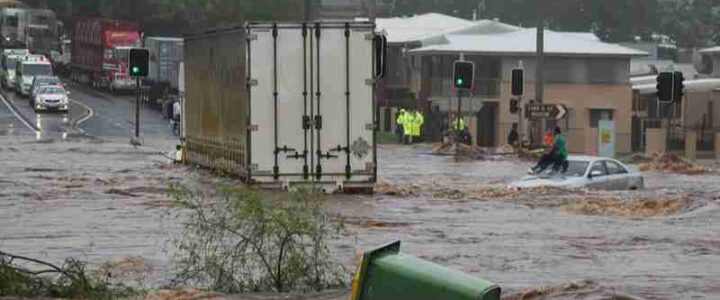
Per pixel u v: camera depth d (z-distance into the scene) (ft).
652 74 564.71
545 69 469.98
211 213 117.08
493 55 467.52
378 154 336.90
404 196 177.58
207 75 209.97
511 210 160.15
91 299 84.94
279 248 89.25
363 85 172.45
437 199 174.60
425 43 500.33
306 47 171.53
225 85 191.62
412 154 337.31
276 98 171.73
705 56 565.12
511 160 311.47
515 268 106.22
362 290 51.52
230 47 186.70
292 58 171.73
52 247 117.50
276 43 171.32
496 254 115.44
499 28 522.47
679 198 174.40
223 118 194.18
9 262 90.63
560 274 102.58
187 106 235.20
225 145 192.24
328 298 84.07
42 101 437.17
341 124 172.35
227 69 189.57
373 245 118.93
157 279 95.66
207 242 91.04
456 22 595.06
